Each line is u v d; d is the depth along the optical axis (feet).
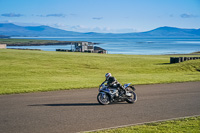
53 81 65.82
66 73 94.07
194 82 64.23
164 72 103.86
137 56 192.24
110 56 179.63
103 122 28.91
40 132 25.23
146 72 103.71
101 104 38.52
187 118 30.42
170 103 39.50
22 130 25.77
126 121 29.40
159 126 26.96
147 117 31.24
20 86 55.72
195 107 36.91
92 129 26.27
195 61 131.64
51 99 42.16
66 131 25.59
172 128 26.12
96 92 49.34
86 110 34.68
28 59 140.67
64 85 57.62
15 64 117.39
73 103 39.19
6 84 58.95
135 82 63.67
